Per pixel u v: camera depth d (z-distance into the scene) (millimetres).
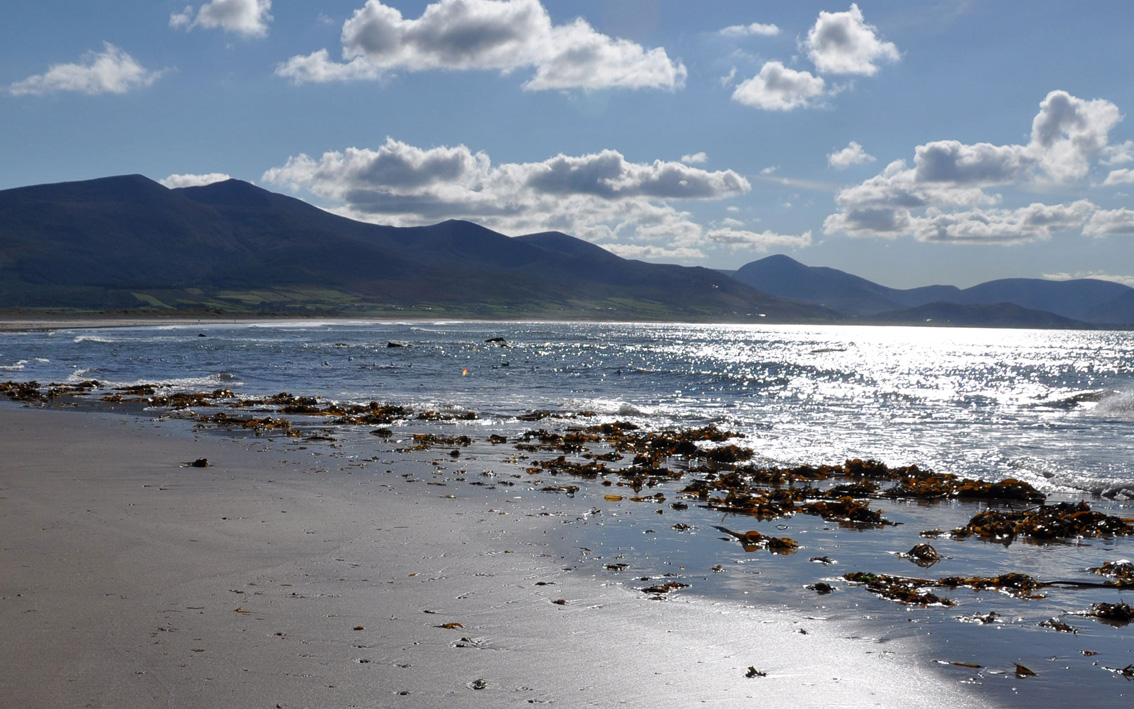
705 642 5391
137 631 5125
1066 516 9539
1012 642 5555
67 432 15336
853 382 41125
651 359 60875
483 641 5242
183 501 9320
